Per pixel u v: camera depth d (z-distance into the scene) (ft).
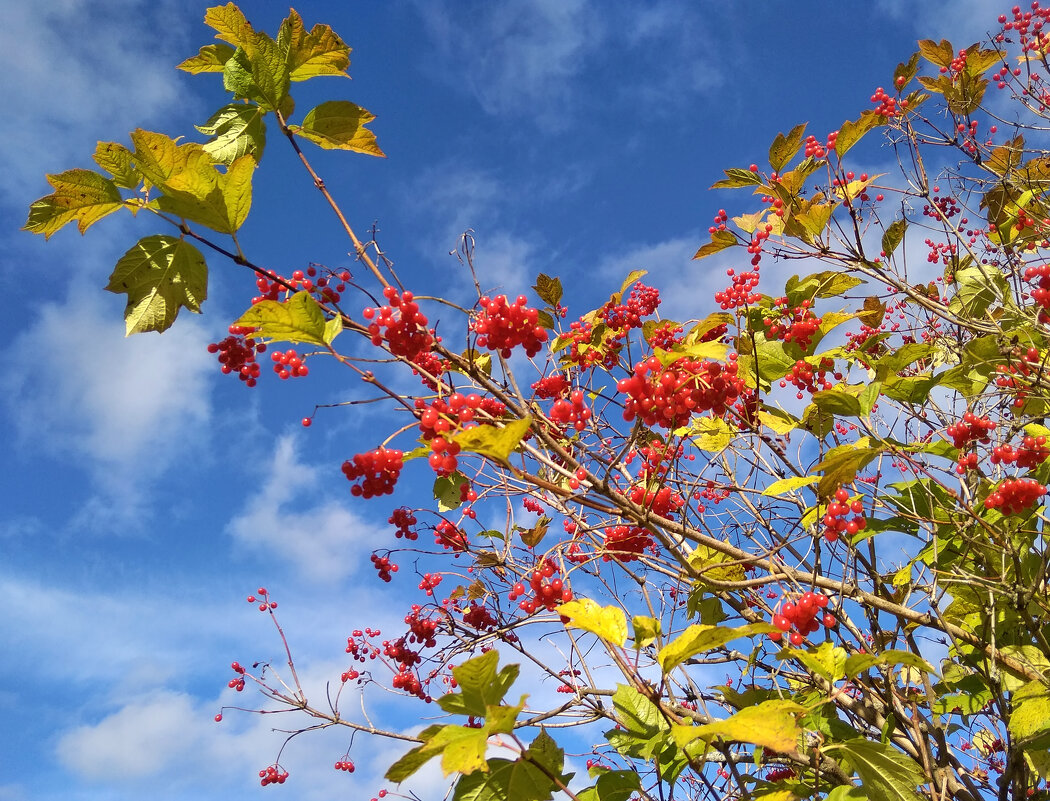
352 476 10.82
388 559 18.17
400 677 18.38
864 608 14.05
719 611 14.60
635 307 18.22
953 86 18.53
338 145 12.02
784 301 16.19
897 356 13.56
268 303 9.11
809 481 11.68
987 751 17.43
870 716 12.99
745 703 13.04
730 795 12.04
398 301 10.60
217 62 11.96
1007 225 18.48
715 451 14.64
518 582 13.11
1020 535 13.21
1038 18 18.83
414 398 10.35
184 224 10.53
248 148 11.35
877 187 18.33
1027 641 13.46
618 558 13.66
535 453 10.89
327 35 11.60
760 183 18.86
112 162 10.30
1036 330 14.88
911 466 12.71
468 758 7.21
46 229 10.18
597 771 13.15
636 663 10.09
